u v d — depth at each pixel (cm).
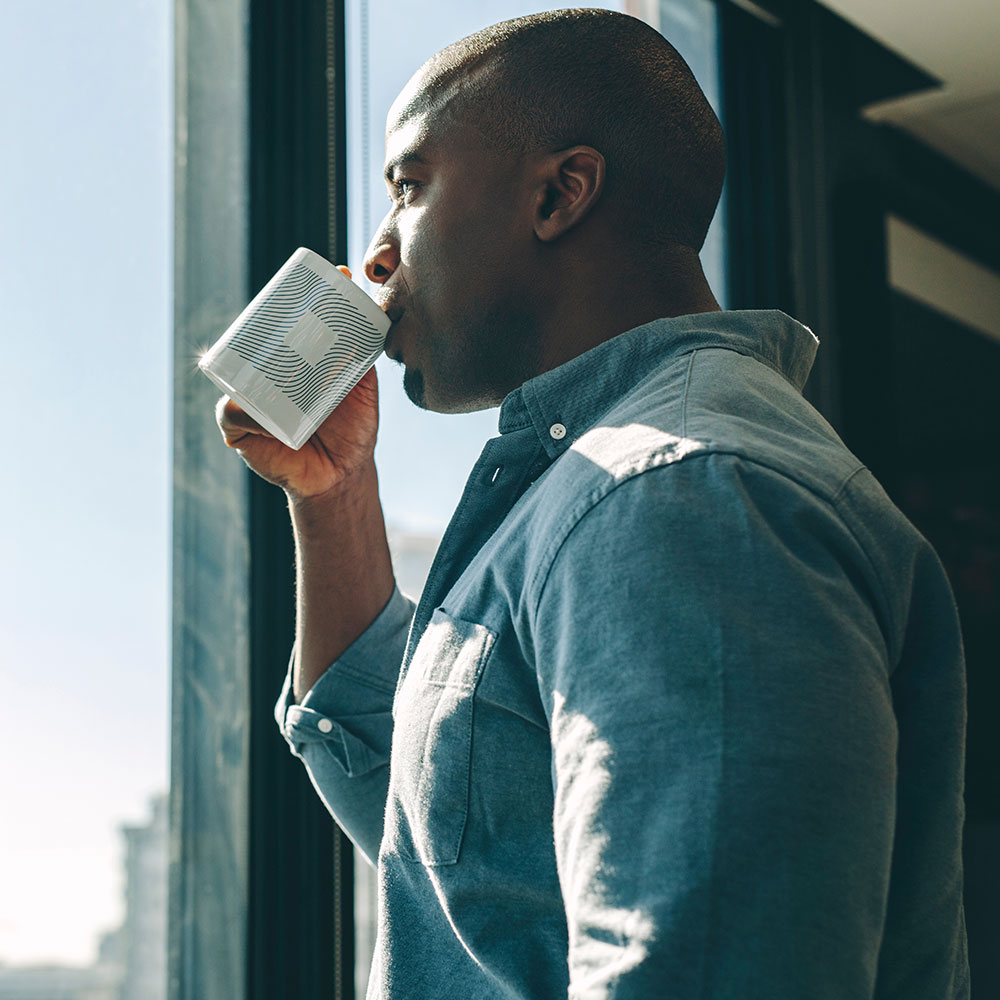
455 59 78
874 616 55
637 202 74
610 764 49
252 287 153
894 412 252
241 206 155
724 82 237
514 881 60
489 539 72
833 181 255
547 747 61
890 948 62
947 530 271
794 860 46
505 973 60
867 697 50
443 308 76
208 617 146
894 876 62
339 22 164
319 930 150
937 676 62
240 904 145
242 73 157
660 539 52
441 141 77
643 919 46
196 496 147
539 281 74
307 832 151
